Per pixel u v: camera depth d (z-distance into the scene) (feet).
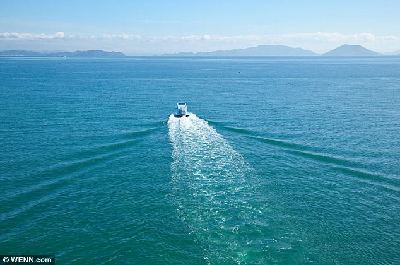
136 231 108.99
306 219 116.57
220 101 341.00
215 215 118.01
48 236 106.63
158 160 170.09
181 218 116.26
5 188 136.87
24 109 278.67
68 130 219.00
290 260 94.27
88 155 174.81
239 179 148.46
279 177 151.74
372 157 178.29
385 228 112.57
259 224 112.27
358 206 126.93
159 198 130.82
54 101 319.27
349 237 106.83
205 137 209.05
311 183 146.10
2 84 448.24
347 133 223.71
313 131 227.20
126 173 154.20
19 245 102.22
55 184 141.90
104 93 379.14
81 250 100.27
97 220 115.65
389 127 239.91
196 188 139.23
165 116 263.90
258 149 189.06
